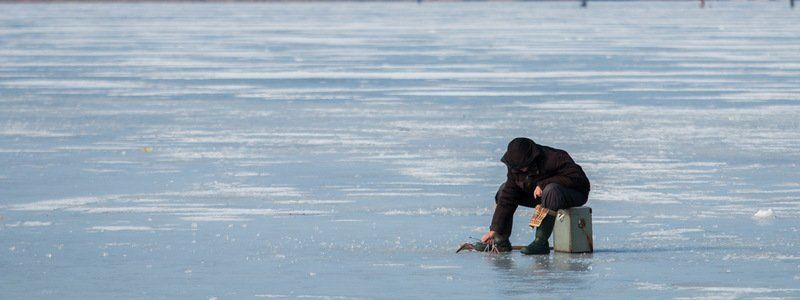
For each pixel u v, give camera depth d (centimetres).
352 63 8025
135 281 1956
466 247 2227
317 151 3759
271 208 2736
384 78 6762
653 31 12838
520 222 2539
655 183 3088
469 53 9062
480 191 2972
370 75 6981
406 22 16275
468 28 14000
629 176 3209
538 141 3988
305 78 6794
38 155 3694
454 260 2130
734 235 2362
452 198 2866
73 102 5441
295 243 2300
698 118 4638
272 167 3416
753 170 3306
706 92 5753
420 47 9912
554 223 2209
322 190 2998
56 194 2945
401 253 2197
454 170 3341
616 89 5956
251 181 3153
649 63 7838
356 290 1881
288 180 3167
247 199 2866
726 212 2653
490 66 7681
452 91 5928
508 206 2214
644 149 3759
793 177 3180
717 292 1848
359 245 2277
